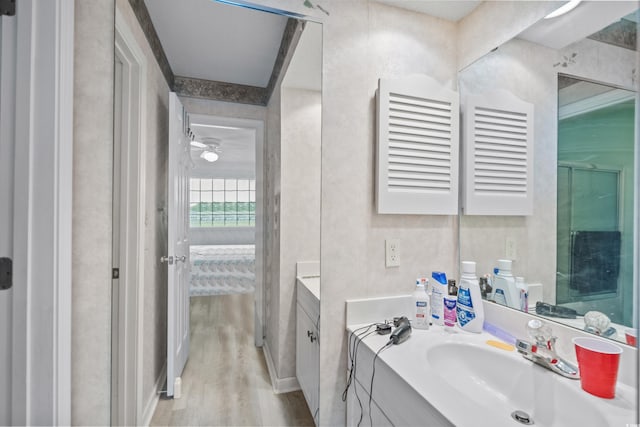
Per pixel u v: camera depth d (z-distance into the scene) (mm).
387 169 1223
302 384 1203
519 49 1125
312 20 1184
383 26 1276
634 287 785
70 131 884
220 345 1157
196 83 1119
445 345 1065
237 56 1143
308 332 1204
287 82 1180
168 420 1088
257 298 1193
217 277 1163
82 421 925
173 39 1080
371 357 1005
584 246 910
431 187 1291
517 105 1135
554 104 1013
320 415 1180
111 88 955
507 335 1095
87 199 932
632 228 795
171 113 1091
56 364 842
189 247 1130
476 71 1304
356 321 1216
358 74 1237
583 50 930
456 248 1393
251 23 1133
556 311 981
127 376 1035
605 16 877
